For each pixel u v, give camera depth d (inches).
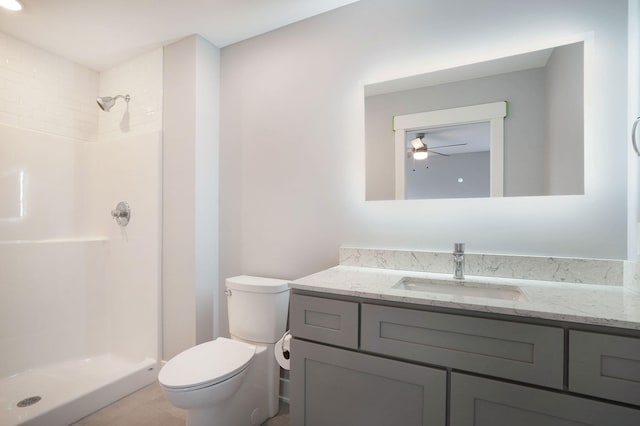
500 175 57.6
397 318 42.7
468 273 57.7
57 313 86.2
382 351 43.6
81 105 98.0
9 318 78.1
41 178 87.5
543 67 54.8
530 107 55.7
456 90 61.1
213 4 70.0
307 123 75.2
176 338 83.5
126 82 95.1
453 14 61.3
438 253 60.1
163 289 85.7
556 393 35.0
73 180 94.4
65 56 92.9
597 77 50.9
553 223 53.7
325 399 47.6
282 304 68.9
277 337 68.2
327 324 47.6
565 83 53.2
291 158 77.0
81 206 96.2
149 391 78.7
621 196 49.6
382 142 67.2
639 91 46.8
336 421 46.7
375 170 67.8
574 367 34.4
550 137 54.2
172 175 84.5
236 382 56.7
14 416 63.2
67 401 66.0
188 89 82.4
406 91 65.2
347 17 70.9
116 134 97.0
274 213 79.0
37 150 86.7
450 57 61.5
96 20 75.7
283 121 78.2
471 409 38.6
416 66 64.2
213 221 85.3
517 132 56.5
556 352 35.1
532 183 55.3
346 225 70.6
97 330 93.4
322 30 73.6
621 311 35.9
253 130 82.2
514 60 56.9
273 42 79.8
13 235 81.8
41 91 89.0
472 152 59.8
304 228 75.2
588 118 51.2
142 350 88.0
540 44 54.7
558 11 53.6
